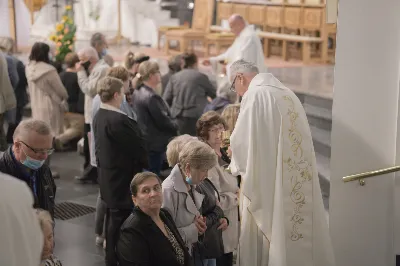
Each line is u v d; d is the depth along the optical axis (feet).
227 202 13.74
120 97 16.19
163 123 21.91
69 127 28.55
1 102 23.16
